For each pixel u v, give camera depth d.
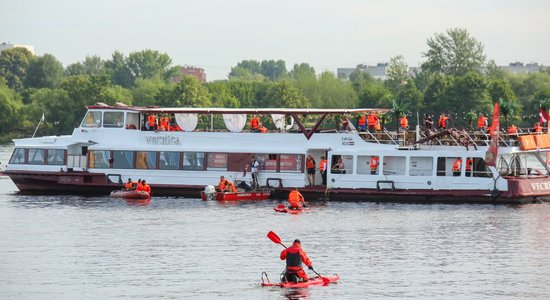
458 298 58.19
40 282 61.47
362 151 96.06
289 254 60.66
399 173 96.25
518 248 72.81
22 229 79.88
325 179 97.44
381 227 81.56
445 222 84.00
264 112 98.38
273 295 58.38
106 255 69.50
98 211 89.69
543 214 88.56
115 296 58.22
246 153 98.12
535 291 59.91
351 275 63.62
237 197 96.50
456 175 94.62
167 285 60.78
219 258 68.62
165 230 79.69
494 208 92.25
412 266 66.44
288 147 97.75
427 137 95.62
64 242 74.31
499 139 95.69
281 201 96.69
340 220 85.06
